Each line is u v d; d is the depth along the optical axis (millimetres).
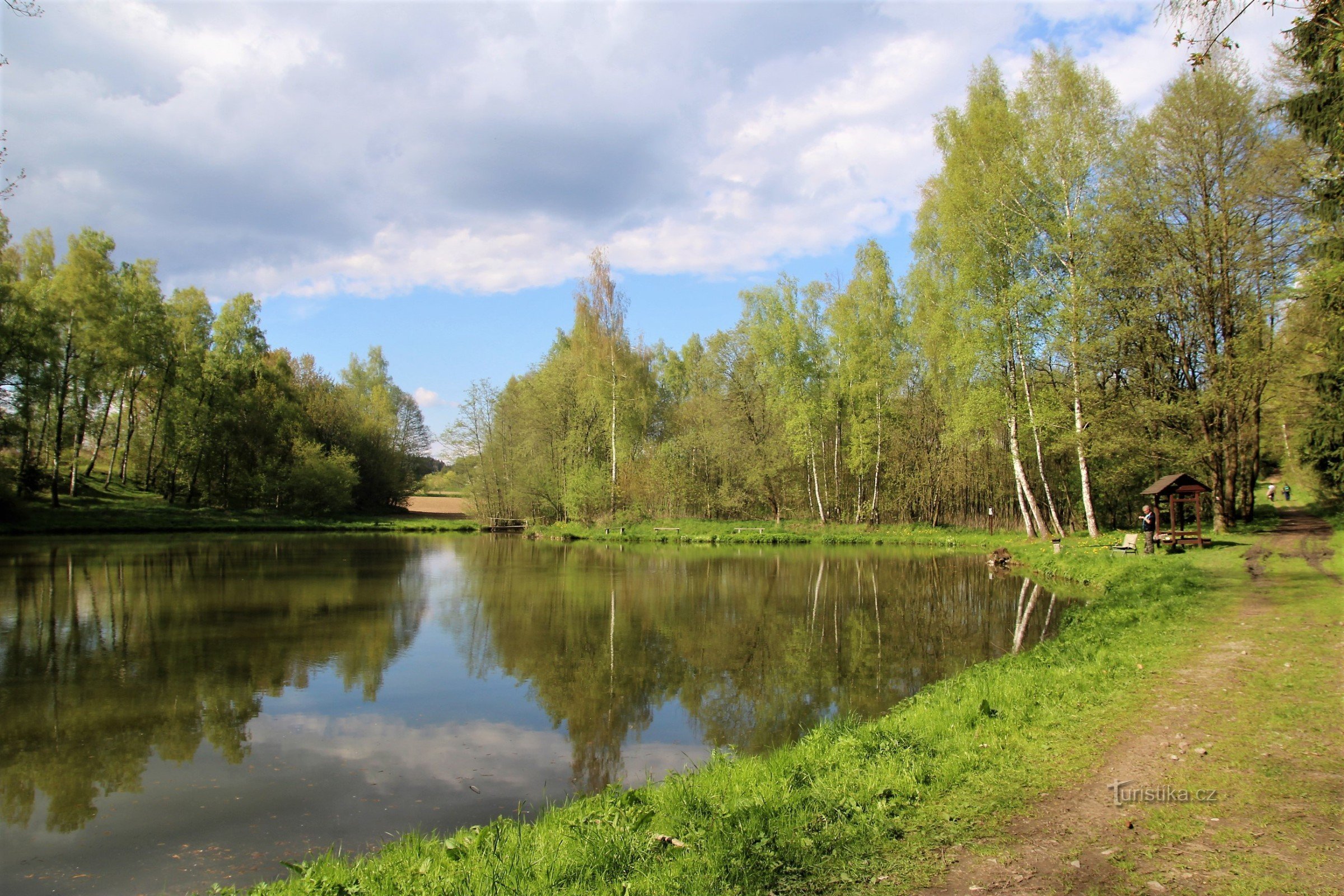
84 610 18375
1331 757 5949
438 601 20406
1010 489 40125
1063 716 7598
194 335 53000
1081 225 25484
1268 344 24719
